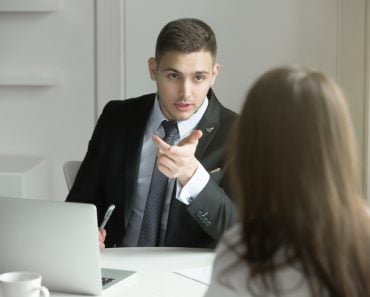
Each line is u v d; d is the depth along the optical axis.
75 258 1.91
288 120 1.14
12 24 4.07
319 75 1.19
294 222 1.14
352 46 3.96
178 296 1.94
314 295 1.14
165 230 2.49
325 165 1.13
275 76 1.18
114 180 2.63
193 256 2.32
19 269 1.98
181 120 2.53
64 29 4.06
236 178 1.21
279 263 1.15
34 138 4.17
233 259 1.20
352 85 3.98
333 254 1.13
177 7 4.01
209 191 2.24
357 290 1.16
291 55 4.03
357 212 1.17
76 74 4.10
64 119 4.14
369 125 3.84
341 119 1.15
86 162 2.77
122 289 2.00
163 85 2.47
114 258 2.31
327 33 4.00
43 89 4.13
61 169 4.18
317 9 3.98
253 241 1.17
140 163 2.61
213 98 2.61
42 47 4.09
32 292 1.78
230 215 2.27
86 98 4.11
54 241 1.92
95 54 4.07
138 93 4.09
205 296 1.24
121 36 4.03
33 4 3.97
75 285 1.94
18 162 3.98
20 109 4.15
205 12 4.00
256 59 4.03
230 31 4.01
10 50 4.09
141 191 2.58
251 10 3.99
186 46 2.40
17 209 1.94
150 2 4.01
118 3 3.99
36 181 3.86
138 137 2.63
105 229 2.63
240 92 4.05
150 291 1.98
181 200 2.24
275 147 1.15
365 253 1.17
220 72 4.04
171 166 2.17
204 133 2.54
